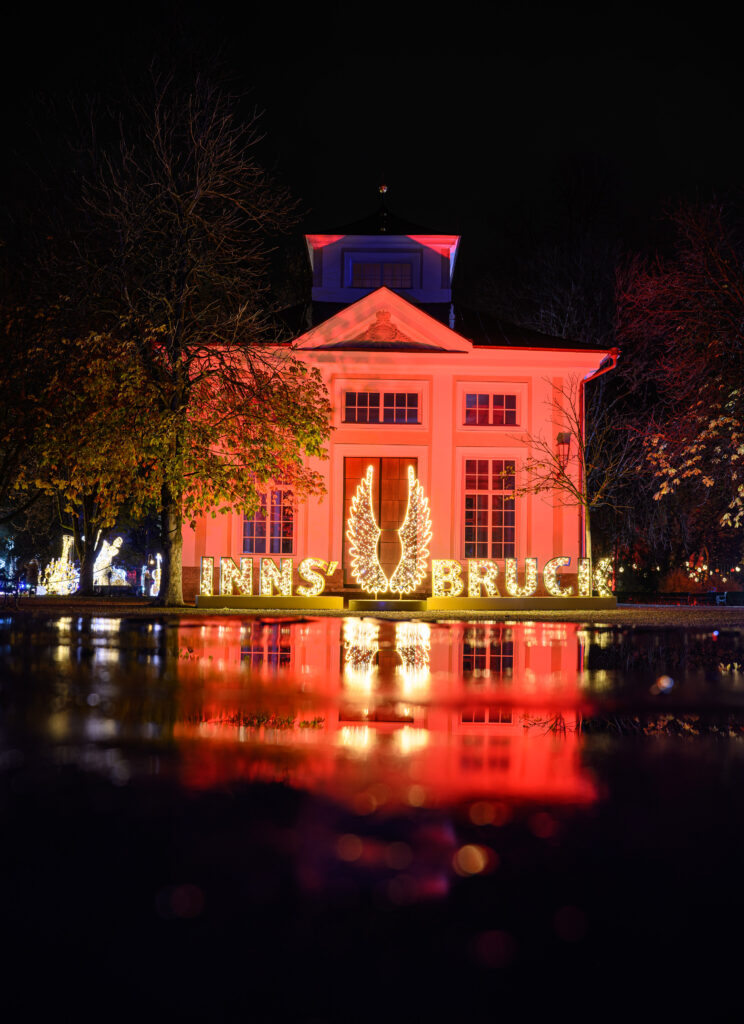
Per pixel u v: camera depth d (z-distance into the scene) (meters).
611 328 42.69
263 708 8.04
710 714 7.90
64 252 26.05
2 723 7.10
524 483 29.84
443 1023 2.59
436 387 29.91
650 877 3.68
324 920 3.25
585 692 9.25
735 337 25.16
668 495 38.34
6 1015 2.64
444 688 9.49
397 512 29.91
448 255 33.28
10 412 24.62
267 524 29.75
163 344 26.91
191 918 3.26
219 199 27.23
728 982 2.83
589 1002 2.71
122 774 5.41
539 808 4.72
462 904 3.39
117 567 51.53
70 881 3.61
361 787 5.14
